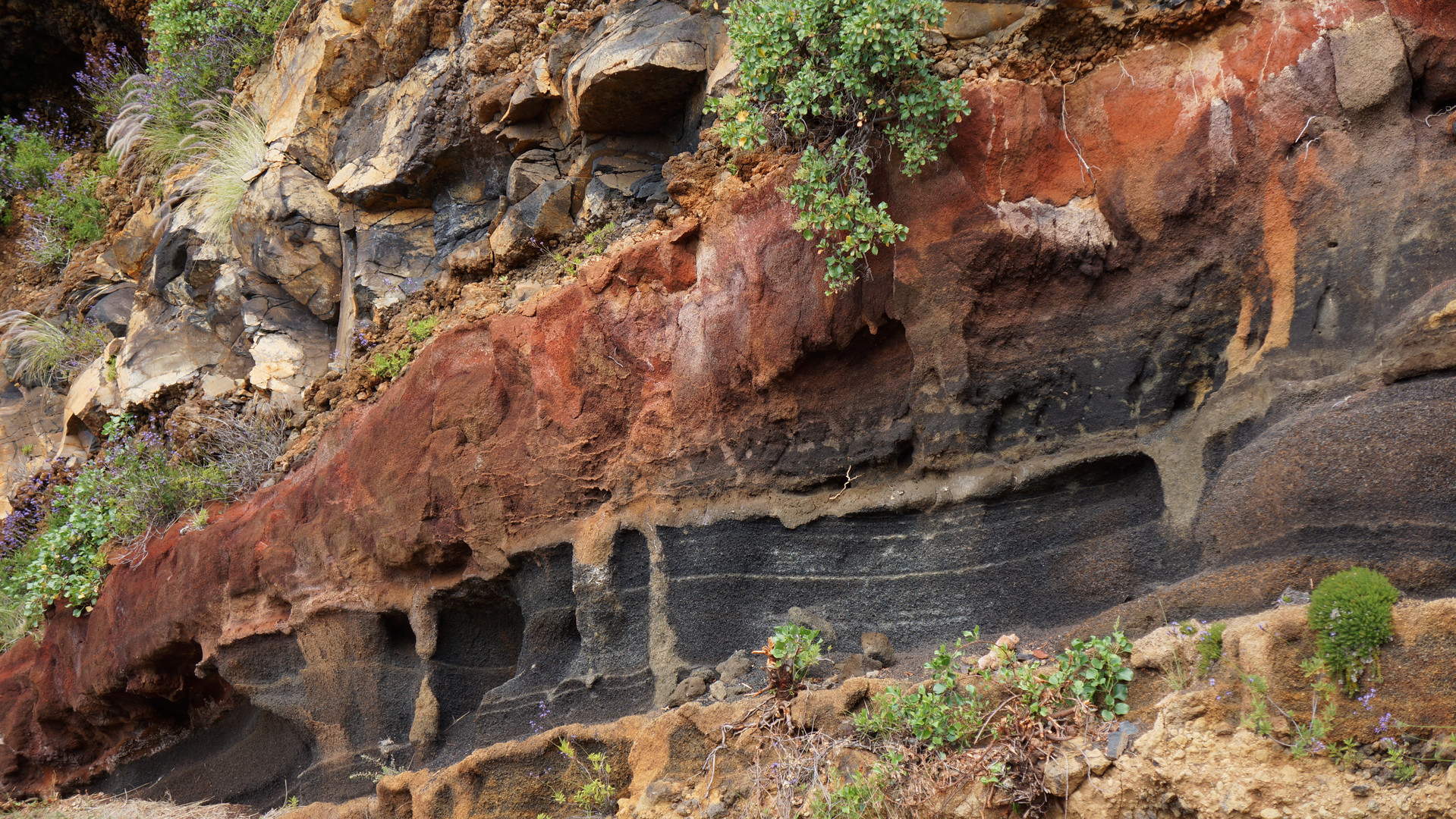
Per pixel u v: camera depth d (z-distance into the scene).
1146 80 3.91
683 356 4.84
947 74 4.16
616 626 4.85
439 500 5.49
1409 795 2.70
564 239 5.87
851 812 3.48
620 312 4.99
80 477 8.14
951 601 4.13
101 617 7.57
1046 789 3.20
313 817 5.58
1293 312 3.61
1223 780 2.92
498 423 5.34
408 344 6.49
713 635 4.59
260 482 7.23
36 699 8.07
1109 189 3.93
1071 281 4.00
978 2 4.21
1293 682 2.91
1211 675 3.05
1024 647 3.73
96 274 10.44
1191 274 3.79
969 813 3.33
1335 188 3.56
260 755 6.75
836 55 4.12
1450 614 2.77
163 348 8.27
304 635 6.11
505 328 5.34
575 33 5.95
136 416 8.24
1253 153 3.70
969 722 3.45
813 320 4.38
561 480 5.08
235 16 9.65
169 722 7.71
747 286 4.59
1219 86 3.77
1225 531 3.38
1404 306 3.38
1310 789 2.82
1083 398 3.97
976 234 3.99
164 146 9.98
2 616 8.80
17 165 12.52
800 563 4.52
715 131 4.84
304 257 7.66
